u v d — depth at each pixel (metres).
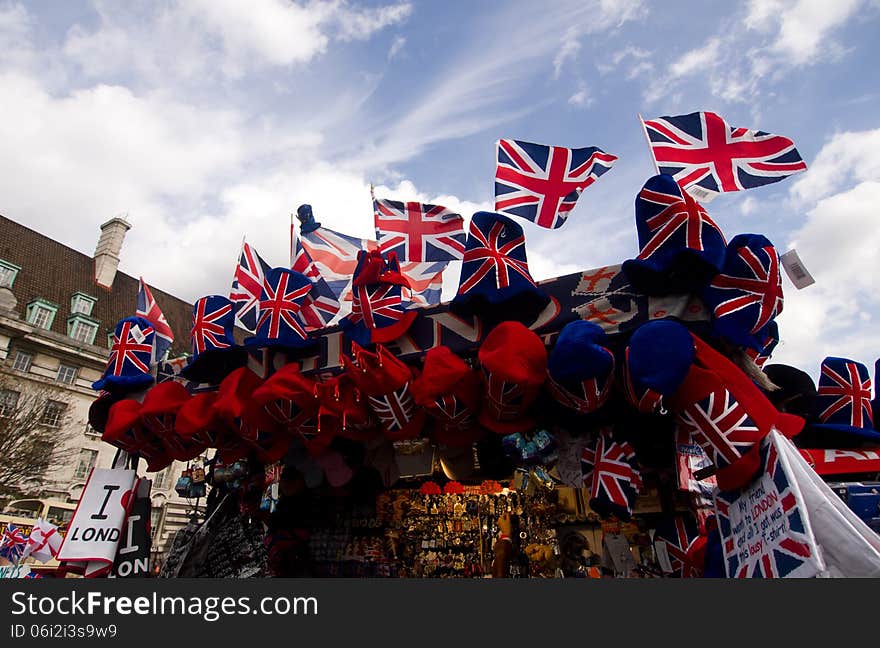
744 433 1.84
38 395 21.64
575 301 2.35
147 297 3.94
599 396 2.06
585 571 4.26
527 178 3.16
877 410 3.41
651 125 2.90
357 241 4.33
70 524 3.19
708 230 2.07
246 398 2.88
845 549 1.50
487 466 3.52
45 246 29.22
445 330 2.62
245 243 3.63
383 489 4.47
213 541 3.73
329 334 2.95
